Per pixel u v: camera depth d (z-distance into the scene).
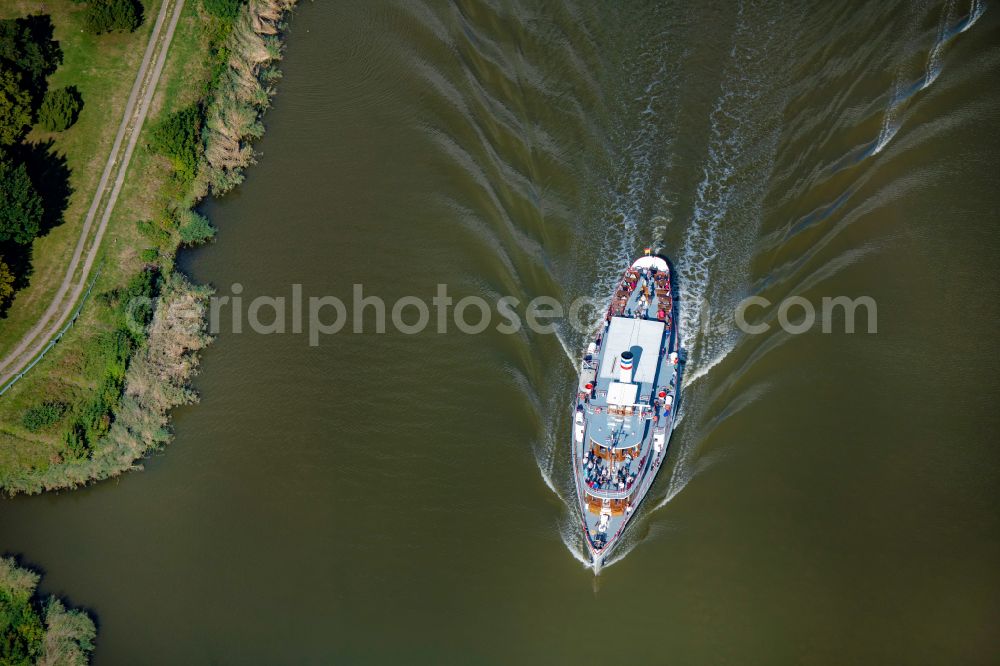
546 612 102.50
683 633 101.62
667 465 109.00
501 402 113.25
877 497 107.75
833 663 100.25
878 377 114.19
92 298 125.06
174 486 113.44
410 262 123.81
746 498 107.50
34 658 104.00
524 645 101.31
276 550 107.69
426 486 109.31
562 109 129.88
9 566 109.31
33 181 131.12
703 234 121.69
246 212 130.62
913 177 124.94
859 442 110.69
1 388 119.44
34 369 120.38
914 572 103.94
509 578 104.12
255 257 126.88
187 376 120.06
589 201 123.94
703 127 127.69
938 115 128.12
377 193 128.88
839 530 106.00
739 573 103.88
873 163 125.44
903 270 120.12
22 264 126.69
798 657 100.50
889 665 100.00
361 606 103.88
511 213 124.44
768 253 120.56
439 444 111.56
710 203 123.31
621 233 122.06
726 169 125.12
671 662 100.56
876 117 128.12
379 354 117.75
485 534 106.38
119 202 130.75
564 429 111.00
